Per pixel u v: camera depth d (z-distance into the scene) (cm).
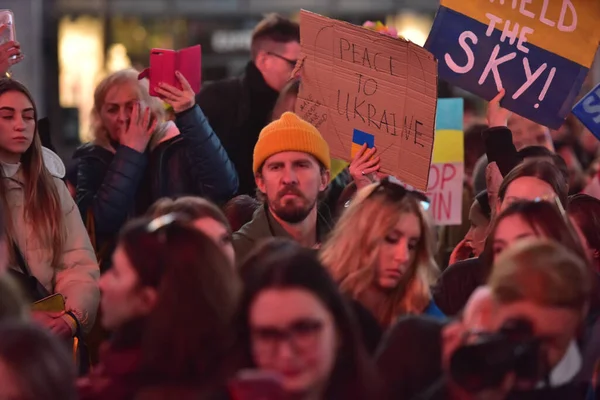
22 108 1160
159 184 1367
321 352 709
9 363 683
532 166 1104
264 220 1116
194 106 1348
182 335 720
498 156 1271
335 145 1222
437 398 755
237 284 741
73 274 1181
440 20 1274
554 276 727
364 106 1209
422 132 1184
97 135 1411
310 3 3262
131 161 1342
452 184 1509
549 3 1260
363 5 3247
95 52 3322
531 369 727
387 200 944
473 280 1083
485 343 725
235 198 1247
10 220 1155
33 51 3262
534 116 1270
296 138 1098
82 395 743
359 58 1210
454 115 1512
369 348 898
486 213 1295
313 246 1122
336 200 1437
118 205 1327
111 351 745
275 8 3269
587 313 830
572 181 1994
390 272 939
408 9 3231
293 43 1605
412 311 952
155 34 3319
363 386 731
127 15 3319
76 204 1323
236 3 3284
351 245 941
